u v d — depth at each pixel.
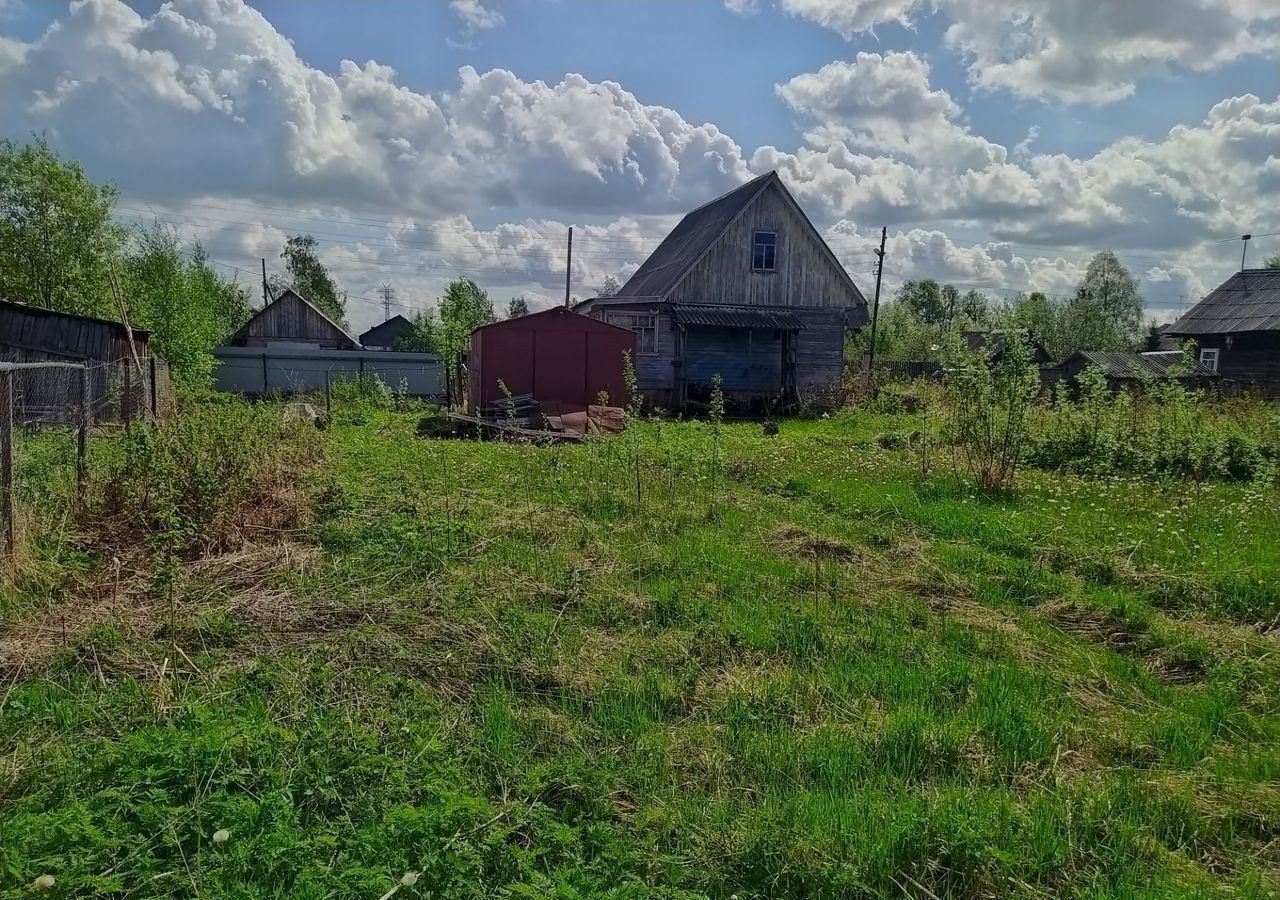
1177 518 8.22
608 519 8.05
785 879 2.68
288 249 76.12
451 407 25.84
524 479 10.20
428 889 2.33
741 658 4.66
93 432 9.93
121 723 3.49
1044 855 2.85
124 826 2.54
